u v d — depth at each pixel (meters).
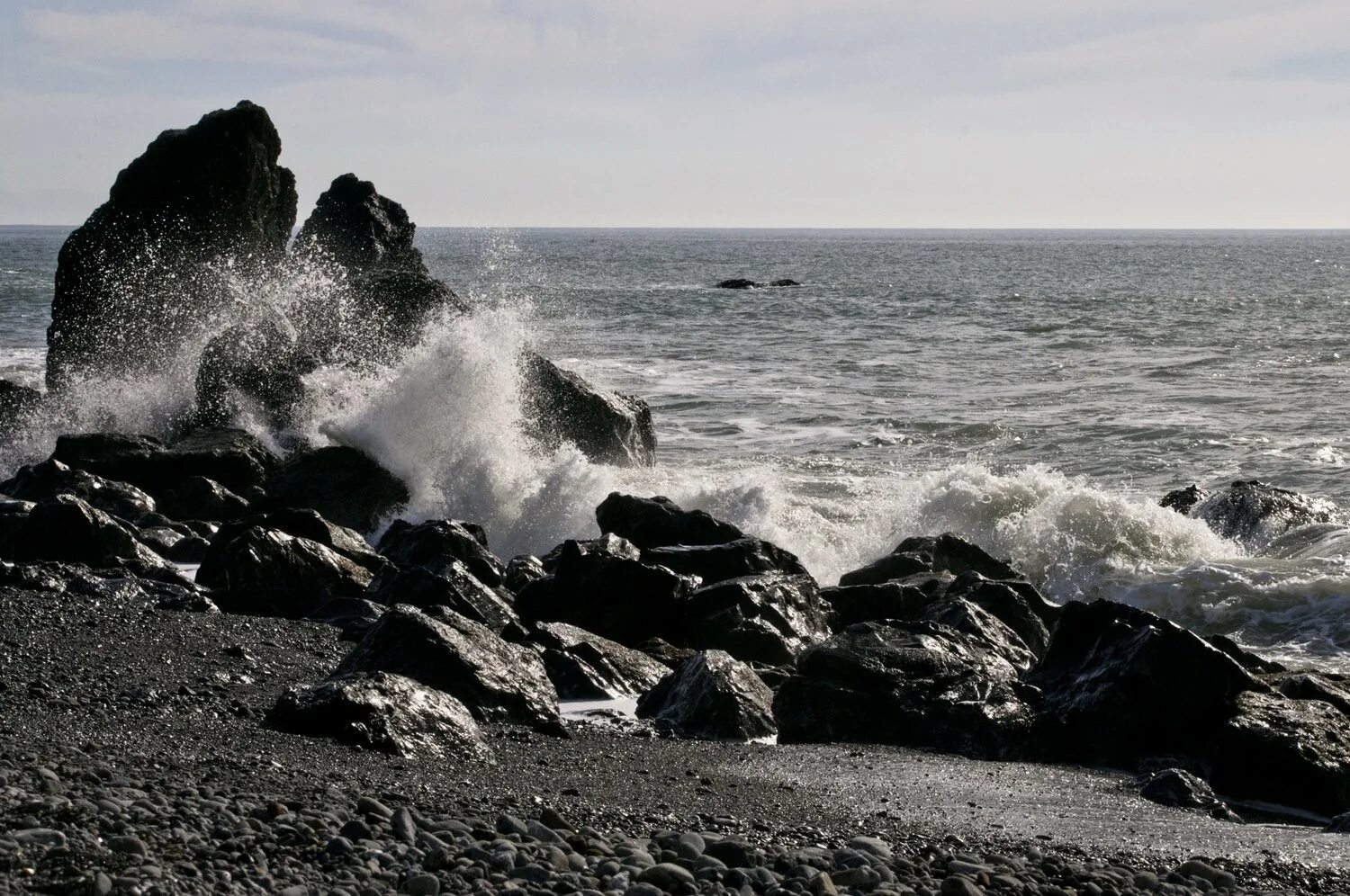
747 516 18.55
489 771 7.86
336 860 5.22
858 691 9.88
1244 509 18.27
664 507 15.58
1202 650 9.53
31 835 4.87
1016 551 17.31
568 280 106.50
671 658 11.82
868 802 7.93
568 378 22.55
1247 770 8.66
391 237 35.56
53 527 14.25
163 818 5.47
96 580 12.45
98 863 4.72
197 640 10.81
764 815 7.39
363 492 19.52
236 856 5.08
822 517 19.06
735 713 9.73
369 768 7.48
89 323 28.00
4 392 24.73
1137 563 16.73
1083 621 10.54
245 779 6.74
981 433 27.67
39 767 6.17
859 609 13.38
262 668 10.04
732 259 167.75
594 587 12.74
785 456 25.47
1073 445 26.30
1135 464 24.55
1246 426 28.06
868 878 5.64
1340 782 8.45
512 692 9.46
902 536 18.28
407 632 9.54
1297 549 17.09
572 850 5.80
